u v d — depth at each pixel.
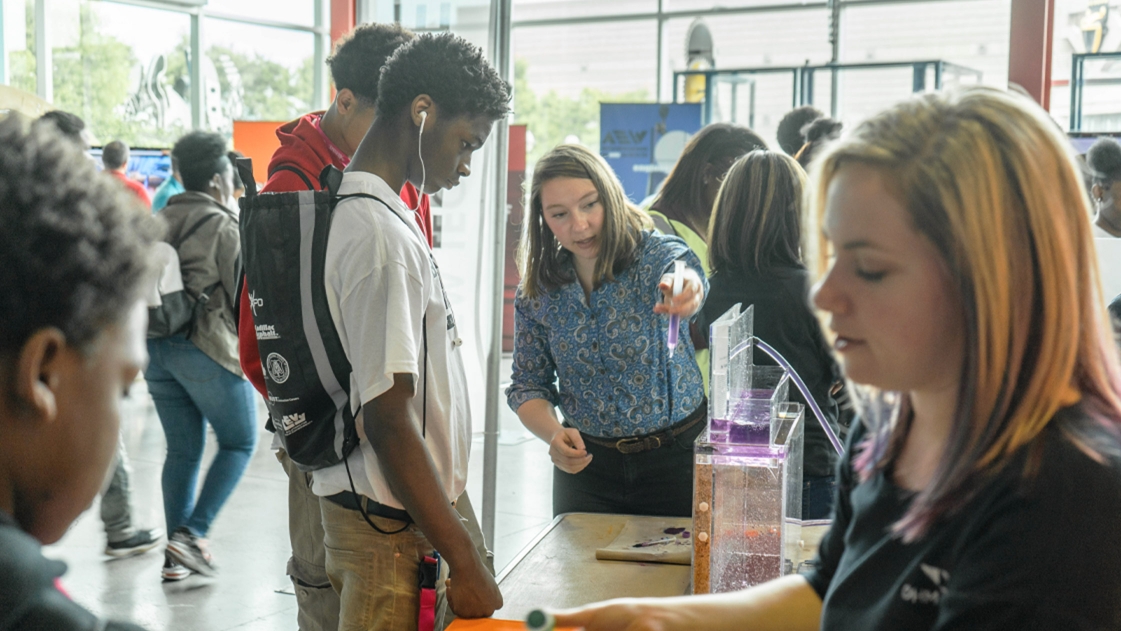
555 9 9.71
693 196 2.84
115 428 0.51
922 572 0.67
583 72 9.75
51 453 0.48
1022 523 0.60
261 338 1.45
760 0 8.77
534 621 0.85
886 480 0.76
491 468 2.41
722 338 1.36
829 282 0.67
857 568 0.74
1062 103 7.15
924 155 0.62
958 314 0.64
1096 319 0.64
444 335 1.50
